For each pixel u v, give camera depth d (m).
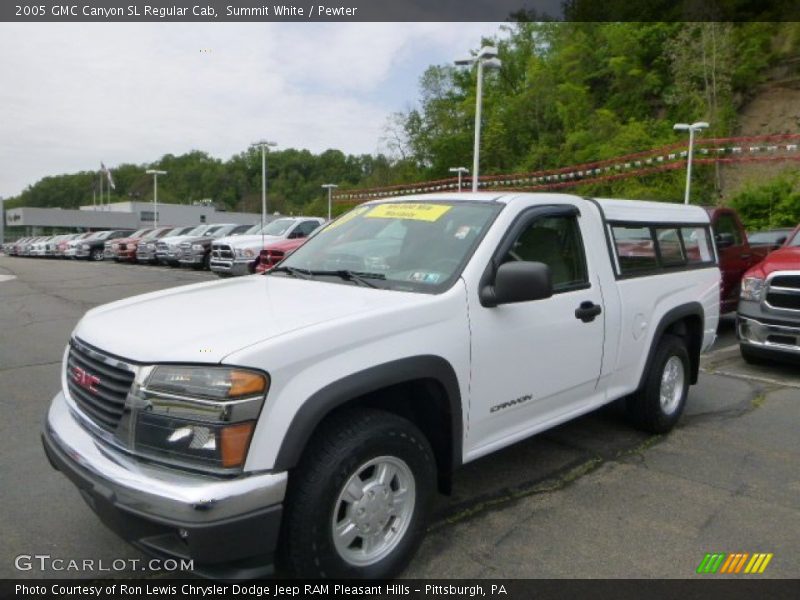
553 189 37.25
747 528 3.54
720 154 32.66
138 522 2.49
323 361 2.62
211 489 2.32
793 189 28.94
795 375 7.01
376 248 3.76
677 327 5.22
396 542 2.94
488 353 3.29
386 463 2.86
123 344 2.67
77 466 2.63
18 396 5.91
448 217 3.72
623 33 42.25
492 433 3.46
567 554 3.25
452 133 52.72
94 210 82.69
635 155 30.91
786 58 35.09
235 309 3.01
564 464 4.42
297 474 2.61
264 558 2.49
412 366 2.88
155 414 2.46
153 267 24.12
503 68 54.94
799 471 4.35
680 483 4.13
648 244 4.79
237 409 2.38
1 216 66.31
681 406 5.18
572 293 3.88
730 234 9.48
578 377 3.97
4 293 14.48
